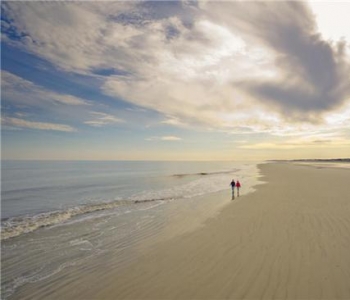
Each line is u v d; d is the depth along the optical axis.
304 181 30.45
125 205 19.27
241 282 6.46
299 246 8.55
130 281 7.00
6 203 22.58
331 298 5.59
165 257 8.53
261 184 29.11
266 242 9.13
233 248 8.80
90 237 11.68
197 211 15.96
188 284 6.57
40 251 10.05
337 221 11.30
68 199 24.06
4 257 9.47
